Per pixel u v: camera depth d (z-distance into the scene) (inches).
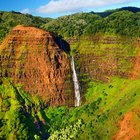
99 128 7603.4
